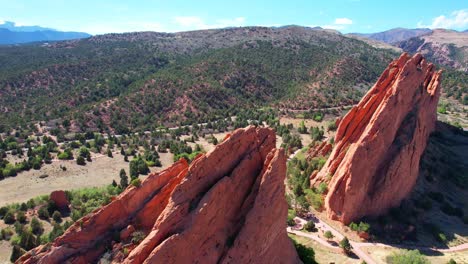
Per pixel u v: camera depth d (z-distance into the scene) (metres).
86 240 42.62
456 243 79.81
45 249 41.41
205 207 42.88
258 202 47.34
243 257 45.41
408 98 89.81
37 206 100.75
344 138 92.12
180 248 40.31
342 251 74.50
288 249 54.38
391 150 86.50
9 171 129.62
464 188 100.69
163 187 47.41
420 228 83.81
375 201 84.00
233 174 47.75
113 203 44.84
